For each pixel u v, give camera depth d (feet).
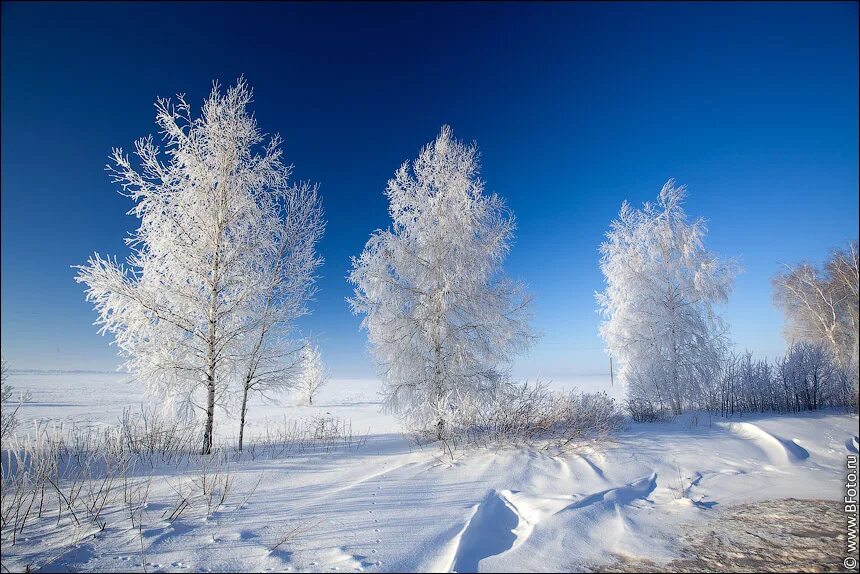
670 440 24.77
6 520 13.37
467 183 31.45
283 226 31.19
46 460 17.79
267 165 29.94
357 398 102.27
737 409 37.27
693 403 38.42
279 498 16.02
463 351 29.94
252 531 12.51
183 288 26.73
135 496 16.14
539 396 27.76
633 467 19.84
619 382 44.62
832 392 35.96
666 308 40.29
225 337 27.81
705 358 38.70
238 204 28.71
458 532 12.10
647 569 10.29
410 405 30.07
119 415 51.44
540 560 10.71
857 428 26.30
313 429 38.83
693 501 15.90
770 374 38.63
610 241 45.09
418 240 32.09
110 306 24.16
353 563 10.21
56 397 82.74
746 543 11.87
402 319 30.37
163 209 26.40
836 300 47.98
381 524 12.86
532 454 21.62
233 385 28.68
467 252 30.89
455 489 16.52
